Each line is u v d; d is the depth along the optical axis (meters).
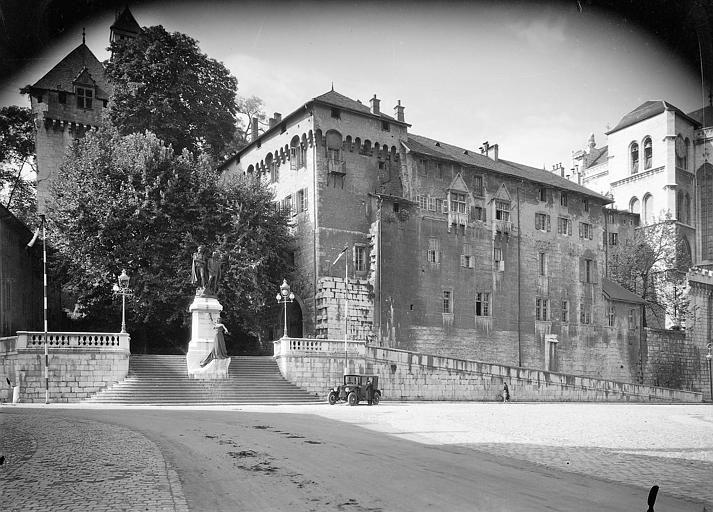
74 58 76.00
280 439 21.91
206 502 12.95
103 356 45.22
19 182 71.31
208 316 50.22
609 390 70.50
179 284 54.28
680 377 89.31
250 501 13.04
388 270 65.25
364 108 68.12
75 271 54.00
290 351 51.38
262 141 72.06
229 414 32.34
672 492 14.49
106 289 54.69
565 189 82.81
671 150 83.19
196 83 64.50
